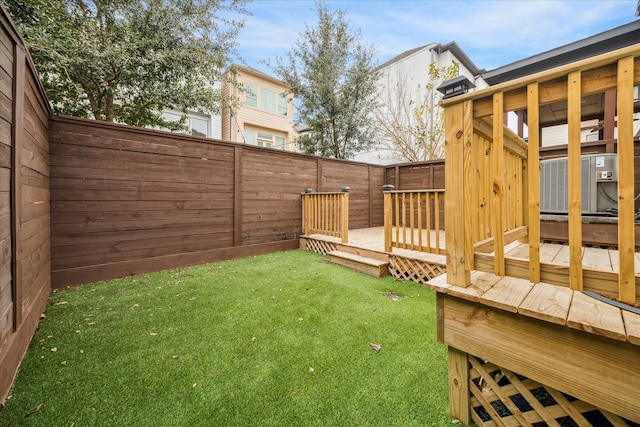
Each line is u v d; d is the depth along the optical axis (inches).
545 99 42.2
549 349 39.8
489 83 201.0
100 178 129.0
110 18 172.6
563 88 40.8
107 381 59.5
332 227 186.5
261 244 191.8
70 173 121.1
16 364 60.6
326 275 140.2
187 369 64.0
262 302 104.0
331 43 312.3
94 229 127.5
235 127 438.9
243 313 94.3
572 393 37.9
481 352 46.4
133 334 79.4
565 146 156.0
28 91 79.0
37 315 84.5
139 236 140.9
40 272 93.4
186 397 55.3
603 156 113.5
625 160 35.3
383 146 376.5
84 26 155.0
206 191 165.5
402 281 131.8
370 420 49.9
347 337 78.4
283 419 50.1
